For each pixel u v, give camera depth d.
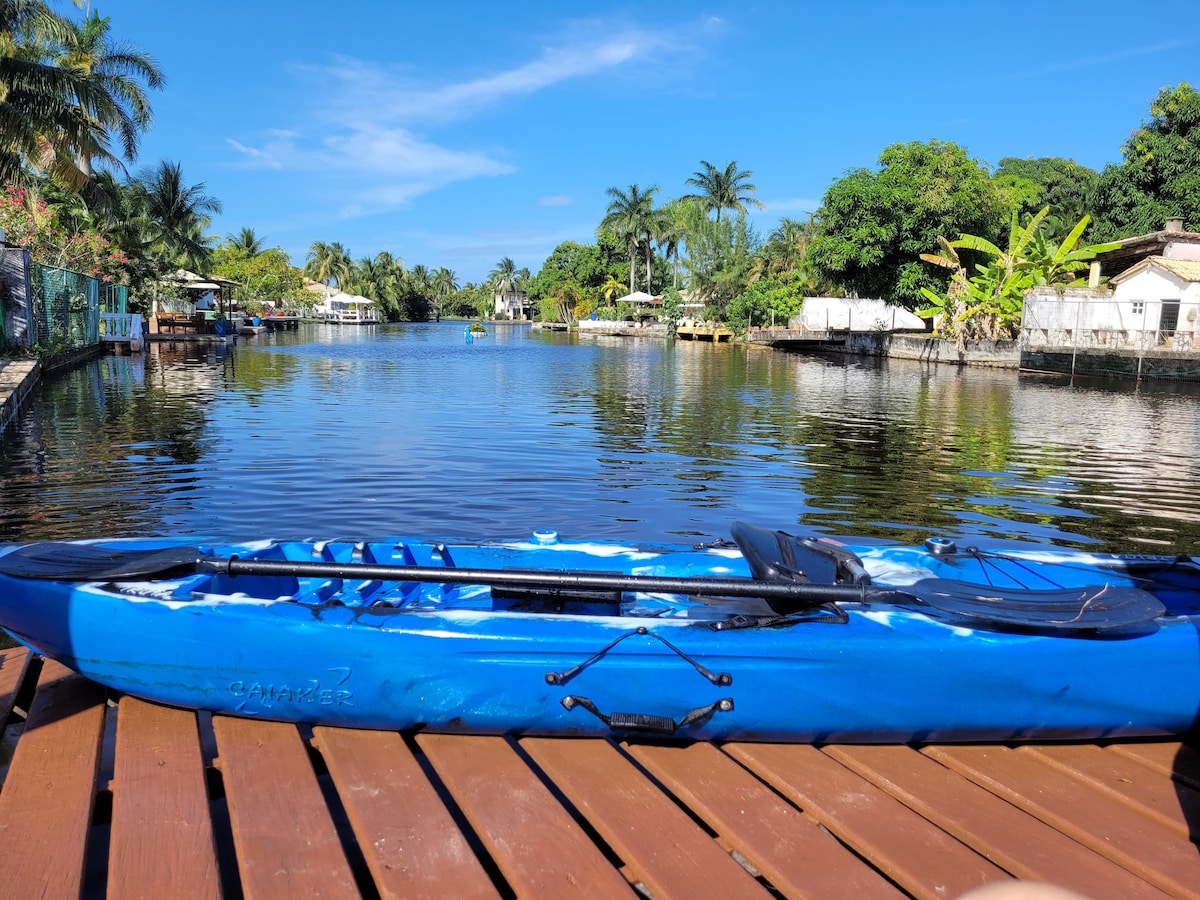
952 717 3.92
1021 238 35.09
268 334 58.88
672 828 3.34
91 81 22.45
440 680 3.83
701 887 3.01
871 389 24.31
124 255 37.41
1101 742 4.13
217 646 3.93
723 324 57.94
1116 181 45.94
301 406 17.81
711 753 3.92
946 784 3.73
